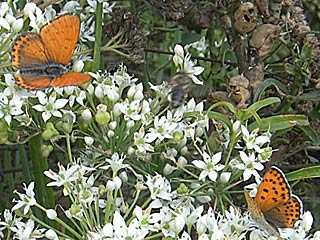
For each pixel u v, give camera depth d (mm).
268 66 462
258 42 409
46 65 331
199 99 431
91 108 385
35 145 388
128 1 523
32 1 383
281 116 376
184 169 370
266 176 324
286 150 430
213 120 385
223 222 346
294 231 349
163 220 345
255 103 374
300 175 377
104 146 378
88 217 348
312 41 421
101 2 393
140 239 335
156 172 372
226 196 372
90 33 421
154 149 380
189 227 348
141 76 492
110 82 378
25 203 353
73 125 381
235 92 391
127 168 385
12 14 383
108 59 480
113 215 350
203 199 366
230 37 424
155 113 386
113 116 375
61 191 407
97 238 333
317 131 430
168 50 516
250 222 344
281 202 327
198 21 438
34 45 332
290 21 422
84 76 322
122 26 419
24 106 372
